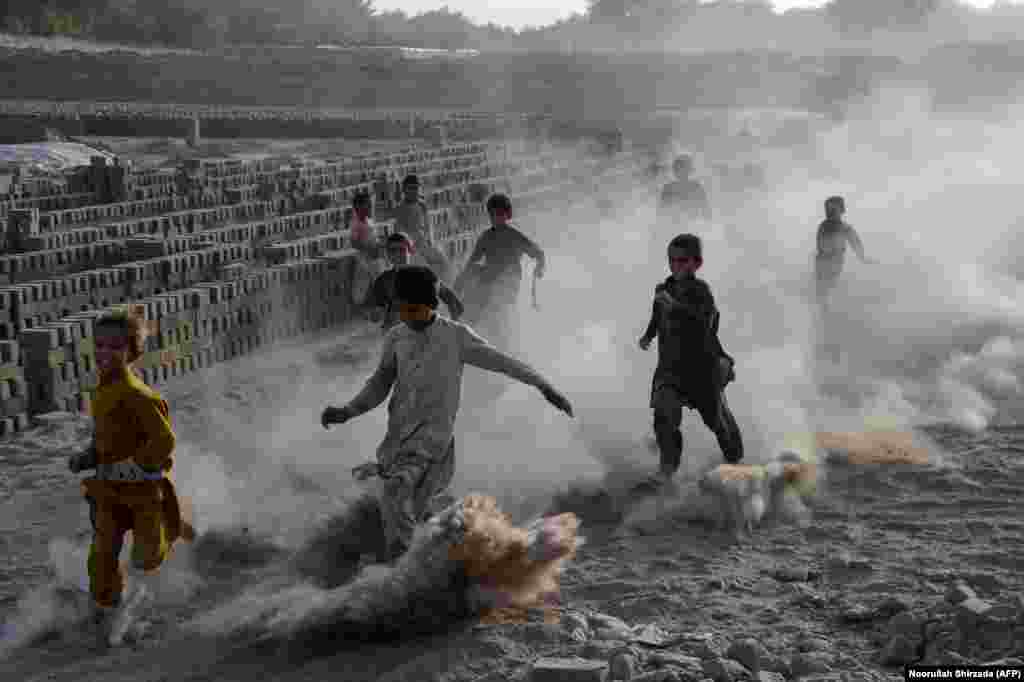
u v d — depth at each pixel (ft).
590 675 14.99
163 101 204.44
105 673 16.43
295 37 328.29
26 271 48.11
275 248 46.60
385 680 15.55
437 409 19.63
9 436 30.32
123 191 78.18
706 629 16.96
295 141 160.66
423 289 19.69
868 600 17.65
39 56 203.10
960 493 22.94
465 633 16.99
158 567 18.85
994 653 14.99
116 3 294.66
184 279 46.14
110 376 17.26
